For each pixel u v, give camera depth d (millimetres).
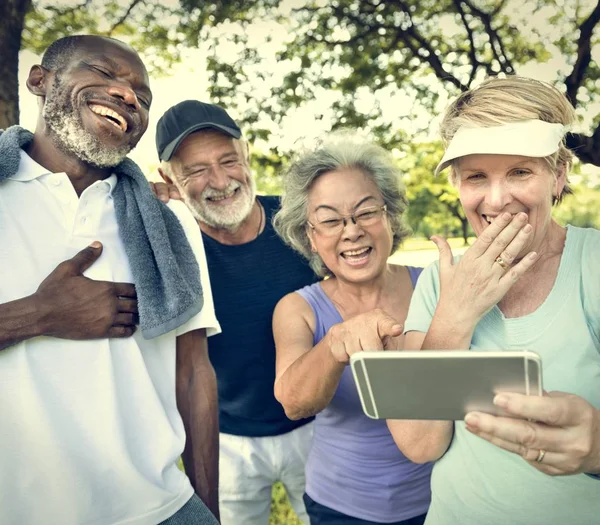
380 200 2020
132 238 1721
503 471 1429
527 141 1313
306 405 1749
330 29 4906
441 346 1363
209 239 2566
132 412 1631
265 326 2518
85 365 1570
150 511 1597
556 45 4773
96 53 1674
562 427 1177
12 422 1488
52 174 1634
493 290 1330
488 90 1399
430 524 1614
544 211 1393
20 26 3725
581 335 1366
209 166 2512
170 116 2580
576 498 1380
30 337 1494
